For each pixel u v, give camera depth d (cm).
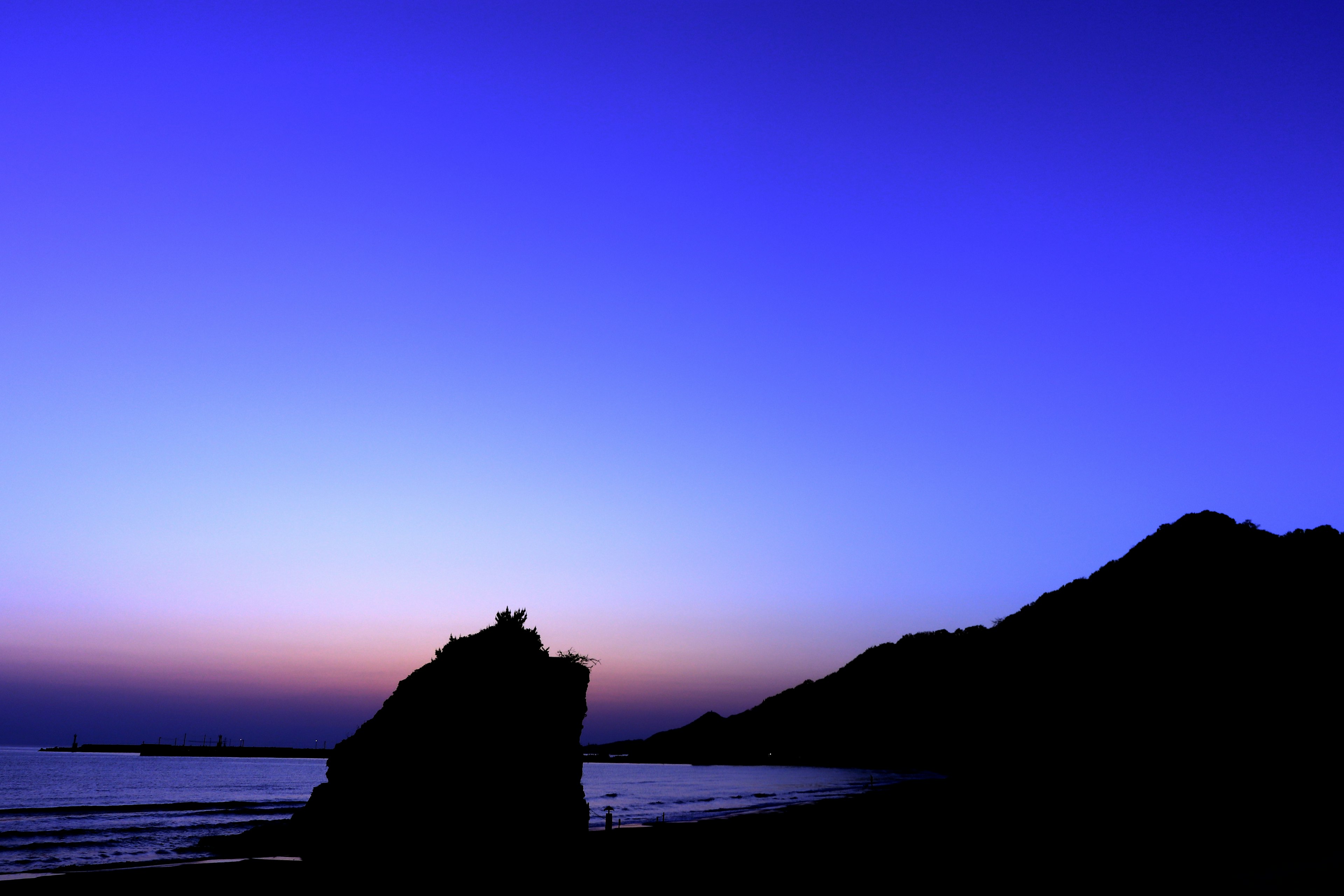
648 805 8356
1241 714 5856
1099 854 2966
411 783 2531
